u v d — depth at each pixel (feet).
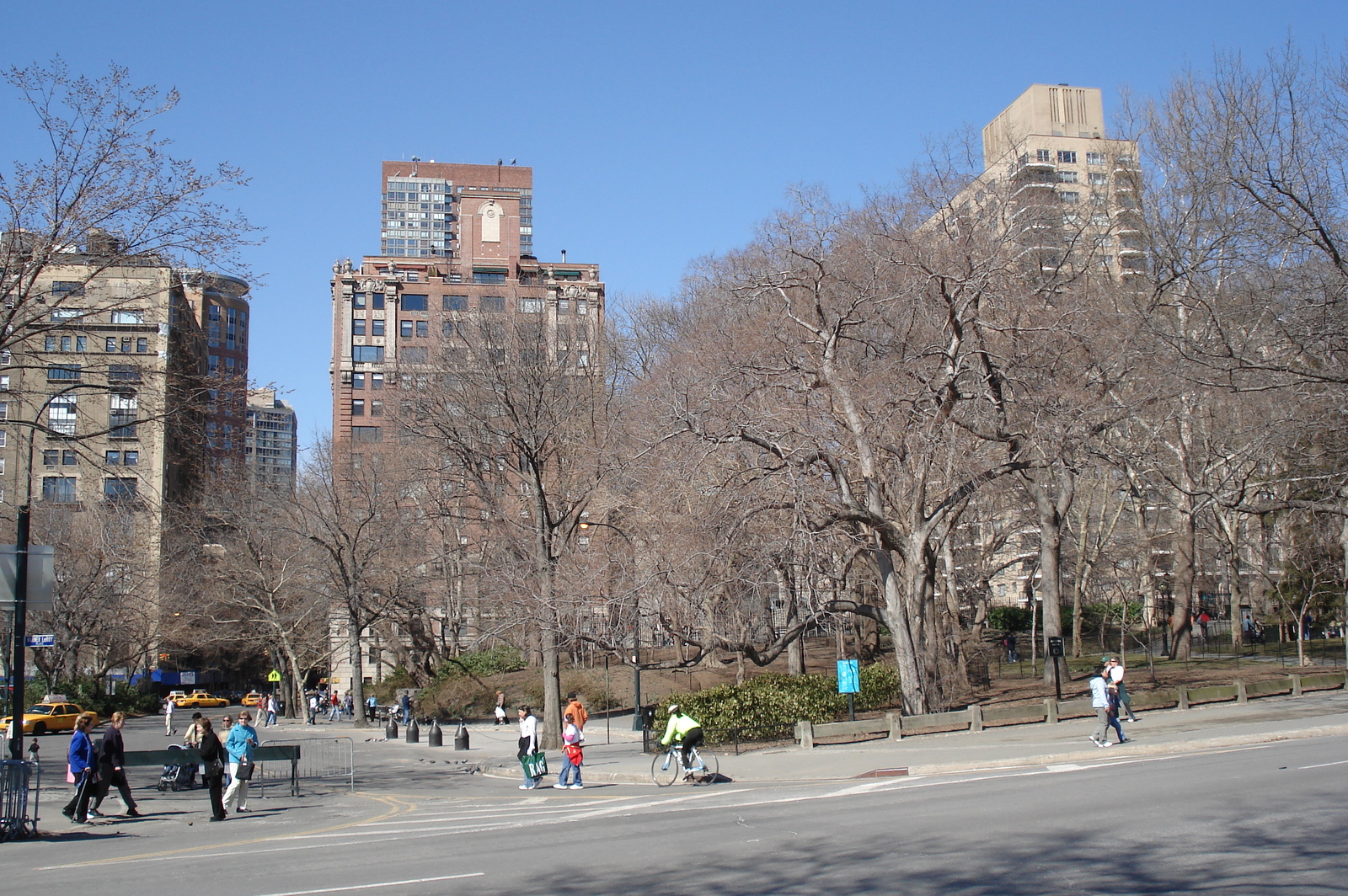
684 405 90.58
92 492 177.06
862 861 35.35
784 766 75.56
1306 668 134.10
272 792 79.46
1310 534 149.48
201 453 87.92
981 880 31.42
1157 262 108.27
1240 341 95.71
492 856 40.52
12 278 77.00
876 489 92.38
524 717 77.97
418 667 199.72
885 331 100.99
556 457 140.05
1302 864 31.40
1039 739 81.76
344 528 171.01
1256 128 92.94
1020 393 90.94
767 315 102.78
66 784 81.61
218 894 33.37
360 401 297.74
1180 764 61.82
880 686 108.68
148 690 252.21
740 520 84.94
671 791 67.92
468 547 173.68
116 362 82.79
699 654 96.22
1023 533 179.83
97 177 75.20
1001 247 94.84
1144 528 157.28
